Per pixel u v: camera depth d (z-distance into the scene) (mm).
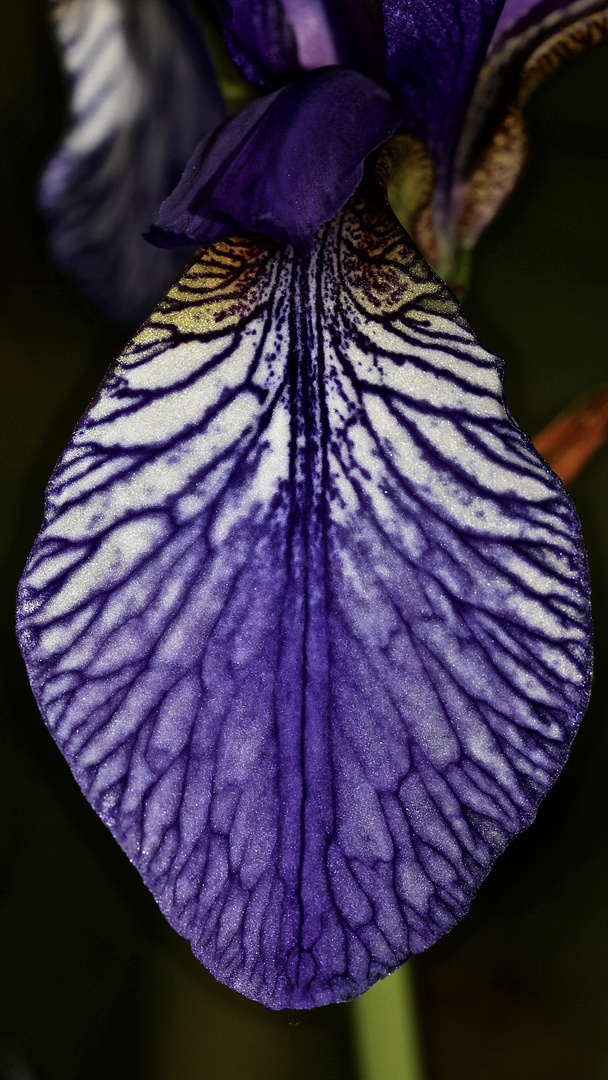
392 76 112
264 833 96
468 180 119
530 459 100
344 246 106
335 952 97
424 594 99
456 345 103
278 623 98
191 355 103
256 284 105
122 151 137
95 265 143
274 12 110
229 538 100
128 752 97
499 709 97
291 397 103
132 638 98
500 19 116
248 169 101
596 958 204
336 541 100
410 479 101
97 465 100
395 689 97
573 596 99
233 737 97
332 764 97
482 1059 197
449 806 97
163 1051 197
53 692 98
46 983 203
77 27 131
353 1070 194
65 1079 194
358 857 97
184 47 134
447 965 205
